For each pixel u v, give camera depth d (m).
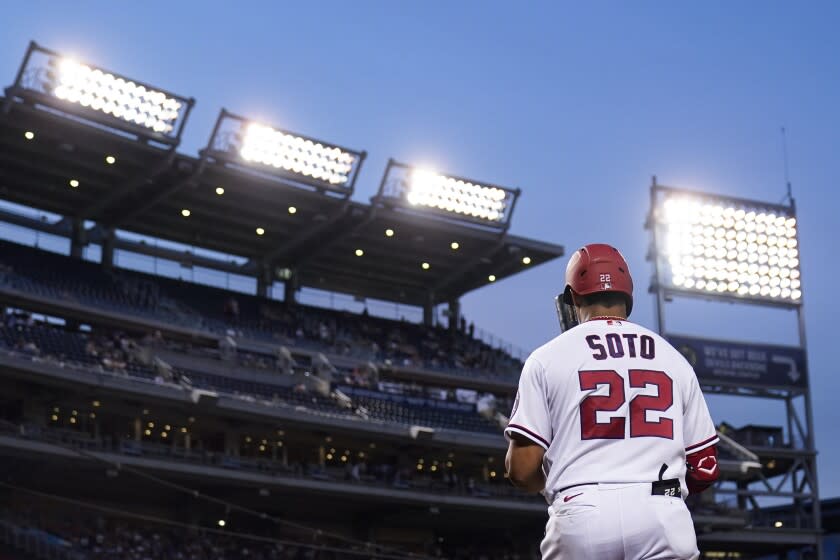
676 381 4.52
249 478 43.97
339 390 50.91
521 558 54.00
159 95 48.53
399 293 65.06
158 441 45.75
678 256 54.31
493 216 58.72
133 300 51.25
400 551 46.50
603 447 4.37
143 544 41.84
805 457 53.72
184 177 50.50
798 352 54.66
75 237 53.88
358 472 48.09
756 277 54.94
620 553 4.24
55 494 43.06
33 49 45.44
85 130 46.59
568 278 4.92
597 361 4.47
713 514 51.69
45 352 42.47
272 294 59.91
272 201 53.75
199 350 48.66
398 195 56.41
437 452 51.28
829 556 59.31
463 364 60.09
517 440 4.48
